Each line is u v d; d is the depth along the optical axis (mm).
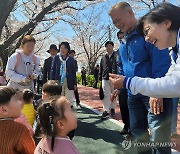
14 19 17344
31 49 3756
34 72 3885
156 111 2137
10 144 1917
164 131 2100
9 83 3715
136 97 2527
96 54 30969
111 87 5566
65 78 4527
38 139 1934
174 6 1518
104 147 3641
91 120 5500
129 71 2486
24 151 1977
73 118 1701
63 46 4562
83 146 3725
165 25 1478
